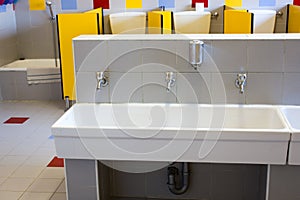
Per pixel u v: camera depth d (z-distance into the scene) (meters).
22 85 5.09
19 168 3.18
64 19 4.26
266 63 2.34
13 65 5.52
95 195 2.30
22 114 4.57
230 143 2.07
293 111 2.36
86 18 4.25
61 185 2.90
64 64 4.40
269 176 2.14
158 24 4.60
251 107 2.39
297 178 2.13
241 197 2.60
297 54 2.30
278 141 2.04
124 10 5.39
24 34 5.76
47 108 4.79
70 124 2.27
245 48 2.32
